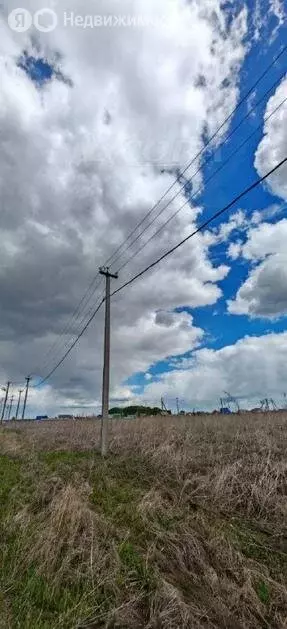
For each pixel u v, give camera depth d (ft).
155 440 57.47
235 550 23.90
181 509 30.19
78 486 35.70
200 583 20.68
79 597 18.43
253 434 51.55
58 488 35.94
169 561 22.49
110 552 22.36
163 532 25.23
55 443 75.31
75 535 23.71
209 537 25.30
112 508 30.30
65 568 20.29
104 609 17.88
